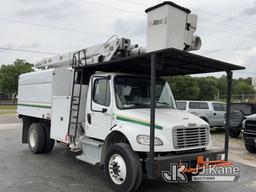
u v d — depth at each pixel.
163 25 5.50
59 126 7.86
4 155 9.02
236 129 14.46
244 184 6.71
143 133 5.50
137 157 5.53
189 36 5.89
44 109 8.71
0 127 17.11
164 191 6.05
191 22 5.91
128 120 5.92
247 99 41.03
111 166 5.86
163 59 5.45
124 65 6.70
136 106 6.46
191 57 5.58
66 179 6.60
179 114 6.31
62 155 9.14
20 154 9.22
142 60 5.95
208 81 61.62
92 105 6.89
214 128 17.84
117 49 6.91
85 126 7.12
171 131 5.48
